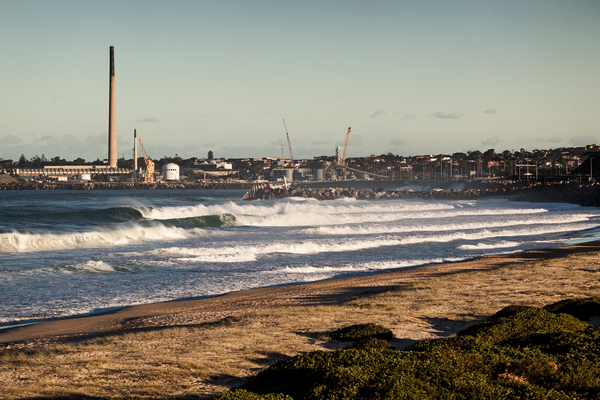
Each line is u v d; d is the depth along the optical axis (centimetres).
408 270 3288
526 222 6875
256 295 2464
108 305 2234
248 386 1022
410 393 802
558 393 879
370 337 1511
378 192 15550
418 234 5356
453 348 1116
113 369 1214
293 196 14500
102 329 1781
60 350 1395
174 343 1484
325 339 1541
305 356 1065
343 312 1936
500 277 2769
